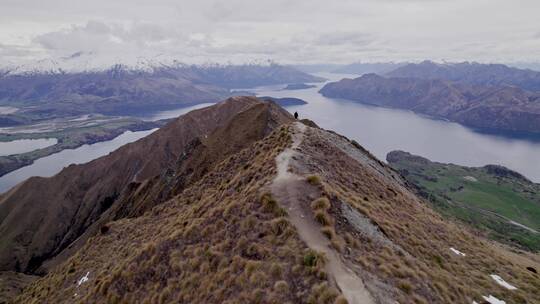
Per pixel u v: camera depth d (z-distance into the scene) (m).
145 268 28.23
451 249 32.62
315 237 23.00
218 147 97.62
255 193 29.45
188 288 23.81
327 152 44.28
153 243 30.38
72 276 47.25
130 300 26.56
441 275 24.28
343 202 28.22
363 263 21.25
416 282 21.34
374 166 61.34
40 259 179.75
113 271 33.31
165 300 24.27
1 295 92.75
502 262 34.22
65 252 150.75
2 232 191.88
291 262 20.97
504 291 26.33
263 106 106.31
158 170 198.50
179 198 52.91
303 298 18.27
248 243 24.17
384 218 30.69
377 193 39.50
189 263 25.72
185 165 108.19
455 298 21.97
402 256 24.17
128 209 136.12
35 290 54.41
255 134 92.06
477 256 33.50
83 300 30.16
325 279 19.03
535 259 73.12
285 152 39.31
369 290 18.59
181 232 29.89
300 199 27.55
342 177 37.91
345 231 24.45
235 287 21.22
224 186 39.19
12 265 173.50
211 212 30.30
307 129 53.12
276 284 19.56
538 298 26.77
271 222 24.94
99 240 55.34
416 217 38.34
